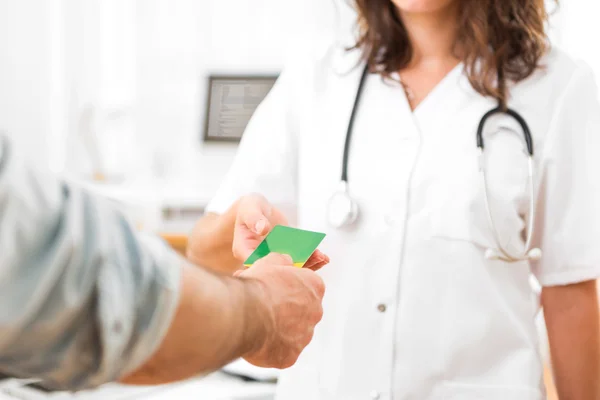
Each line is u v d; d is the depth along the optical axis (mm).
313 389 1173
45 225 489
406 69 1263
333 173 1211
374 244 1158
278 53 3160
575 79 1176
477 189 1130
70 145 3271
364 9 1271
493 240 1127
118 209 565
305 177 1240
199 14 3213
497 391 1103
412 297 1129
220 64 3225
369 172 1186
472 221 1123
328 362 1168
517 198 1136
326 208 1203
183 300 572
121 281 521
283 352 735
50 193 501
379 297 1143
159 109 3281
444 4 1153
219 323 606
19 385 1404
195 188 3148
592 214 1125
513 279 1136
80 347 519
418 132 1181
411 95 1236
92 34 3264
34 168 510
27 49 3180
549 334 1194
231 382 1571
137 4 3246
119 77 3289
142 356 548
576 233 1132
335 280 1179
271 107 1314
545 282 1166
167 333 568
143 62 3273
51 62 3232
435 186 1152
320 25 3078
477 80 1173
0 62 3129
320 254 981
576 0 2273
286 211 1296
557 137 1149
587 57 2213
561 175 1146
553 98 1173
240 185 1279
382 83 1240
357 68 1269
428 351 1120
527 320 1142
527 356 1118
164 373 595
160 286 545
